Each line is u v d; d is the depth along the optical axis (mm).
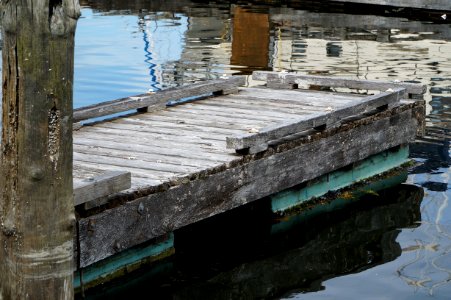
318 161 12391
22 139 6520
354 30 28781
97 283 9703
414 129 14391
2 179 6719
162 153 11344
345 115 12812
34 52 6367
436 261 10891
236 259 10898
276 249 11289
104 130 12656
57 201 6699
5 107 6578
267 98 14977
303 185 12445
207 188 10531
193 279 10352
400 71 23109
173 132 12539
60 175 6672
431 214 12500
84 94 18953
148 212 9797
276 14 31641
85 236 9094
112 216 9367
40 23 6328
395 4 32500
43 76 6426
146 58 23766
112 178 9273
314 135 12242
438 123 17203
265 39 26906
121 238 9516
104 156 11195
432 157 14977
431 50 25688
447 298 9797
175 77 21672
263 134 11266
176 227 10195
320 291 10078
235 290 10141
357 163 13445
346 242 11523
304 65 24875
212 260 10836
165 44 25891
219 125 12992
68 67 6535
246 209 12008
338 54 25906
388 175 14062
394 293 9961
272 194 12000
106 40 26234
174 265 10555
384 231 11930
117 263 9891
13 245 6727
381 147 13680
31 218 6645
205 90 14734
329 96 15156
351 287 10156
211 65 23656
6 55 6449
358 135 13133
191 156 11172
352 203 12883
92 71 21547
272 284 10289
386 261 10922
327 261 10953
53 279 6797
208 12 32312
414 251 11227
